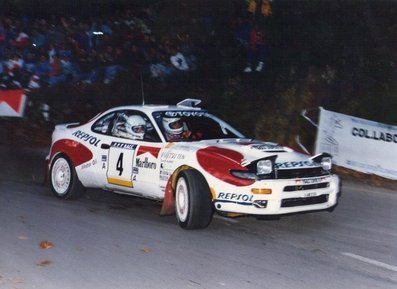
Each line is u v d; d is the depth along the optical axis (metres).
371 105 13.39
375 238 7.16
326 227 7.66
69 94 16.47
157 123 8.07
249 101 15.45
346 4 13.52
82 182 8.87
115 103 16.61
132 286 5.38
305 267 6.00
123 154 8.20
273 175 6.99
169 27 14.98
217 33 16.12
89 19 17.66
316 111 13.58
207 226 7.28
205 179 7.13
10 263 5.97
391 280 5.68
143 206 8.80
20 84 16.19
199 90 16.89
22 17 17.30
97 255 6.28
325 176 7.30
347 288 5.45
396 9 14.16
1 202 8.76
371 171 11.26
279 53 15.49
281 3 13.98
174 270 5.84
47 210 8.33
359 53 14.64
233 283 5.50
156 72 17.42
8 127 15.23
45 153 13.45
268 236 7.16
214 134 8.27
